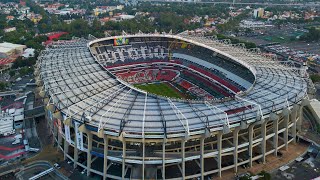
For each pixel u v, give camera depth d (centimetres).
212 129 14250
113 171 15262
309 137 18675
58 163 16312
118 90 17388
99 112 15138
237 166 16012
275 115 15350
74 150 15850
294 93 17800
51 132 18850
